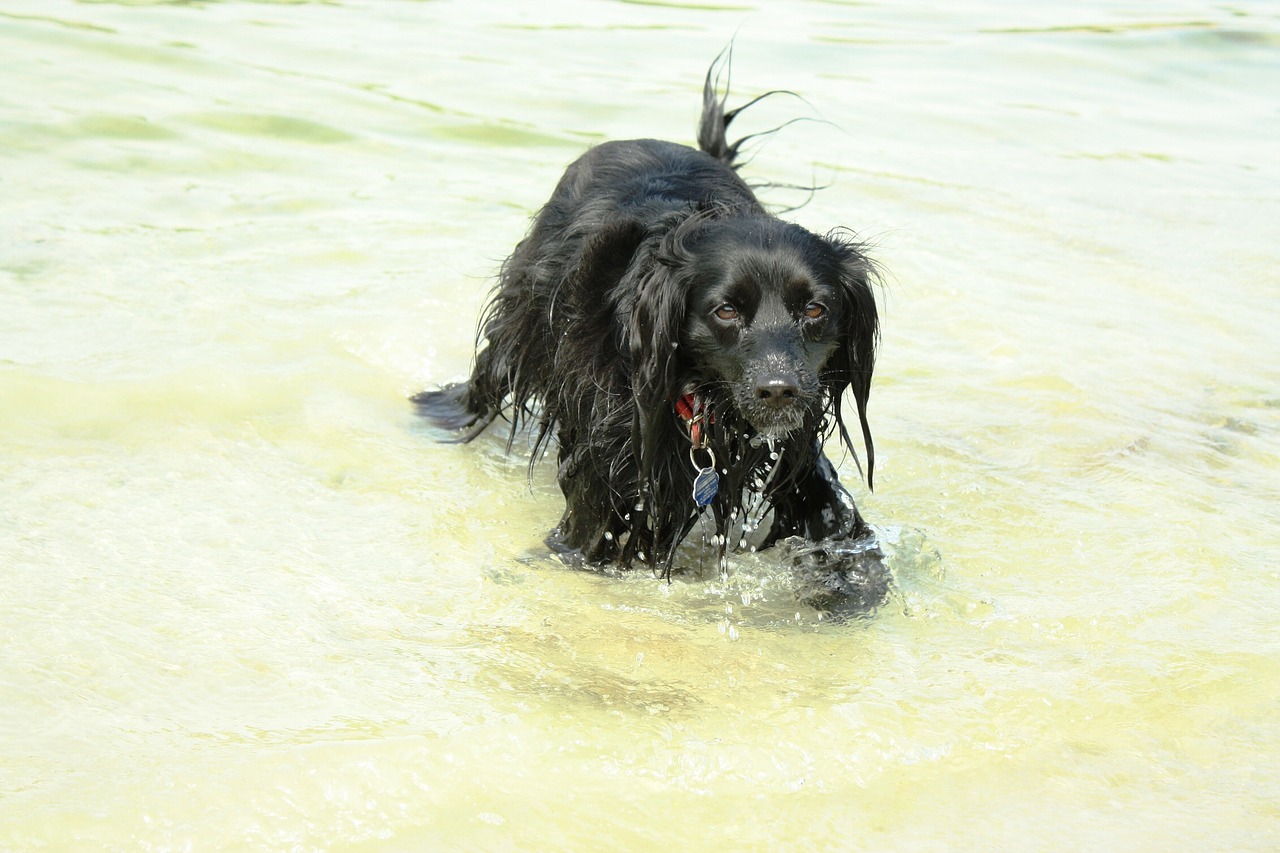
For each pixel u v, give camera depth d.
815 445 7.98
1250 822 5.42
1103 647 6.71
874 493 8.39
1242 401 9.86
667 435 7.56
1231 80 19.61
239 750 5.49
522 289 8.57
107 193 12.81
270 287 11.06
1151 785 5.66
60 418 8.54
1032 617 7.00
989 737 5.96
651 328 7.22
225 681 6.04
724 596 7.43
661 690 6.27
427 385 9.91
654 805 5.43
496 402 9.21
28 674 5.93
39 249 11.30
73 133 14.16
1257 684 6.38
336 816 5.20
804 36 20.75
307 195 13.24
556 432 8.45
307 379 9.56
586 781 5.54
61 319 10.00
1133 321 11.33
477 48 18.80
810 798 5.53
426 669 6.28
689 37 20.20
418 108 16.08
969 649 6.73
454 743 5.65
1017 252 12.84
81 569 6.90
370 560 7.36
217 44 17.88
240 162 13.98
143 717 5.71
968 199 14.23
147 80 16.09
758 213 7.88
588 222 8.16
